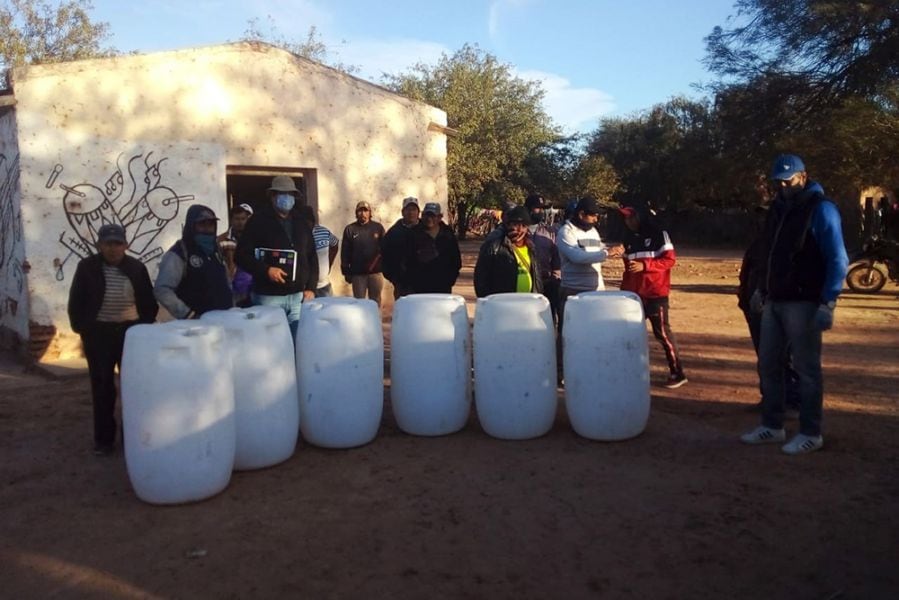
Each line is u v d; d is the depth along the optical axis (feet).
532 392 19.33
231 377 16.38
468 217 141.90
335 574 12.75
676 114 143.95
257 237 21.44
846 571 12.71
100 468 18.34
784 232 17.90
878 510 15.06
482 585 12.34
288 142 37.86
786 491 16.05
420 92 107.34
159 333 15.52
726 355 31.37
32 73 29.86
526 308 19.31
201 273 20.03
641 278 24.71
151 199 32.99
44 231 30.25
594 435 19.35
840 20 58.70
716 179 87.25
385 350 31.83
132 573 12.89
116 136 32.27
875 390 24.99
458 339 19.92
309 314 19.07
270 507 15.57
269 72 37.04
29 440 20.58
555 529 14.35
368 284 32.55
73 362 30.09
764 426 19.25
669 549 13.51
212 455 15.79
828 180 82.84
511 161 117.08
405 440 19.81
